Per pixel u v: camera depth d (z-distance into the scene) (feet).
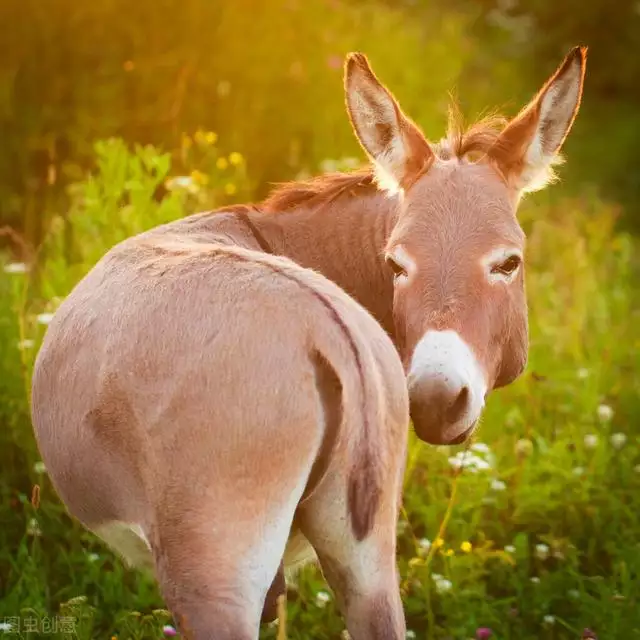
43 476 58.85
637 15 184.44
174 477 32.30
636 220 141.38
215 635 31.22
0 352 66.08
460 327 40.37
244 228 46.91
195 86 108.06
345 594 34.42
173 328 33.65
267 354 32.40
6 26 106.73
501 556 53.42
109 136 102.42
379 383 33.83
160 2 111.04
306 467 32.35
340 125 113.91
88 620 48.98
